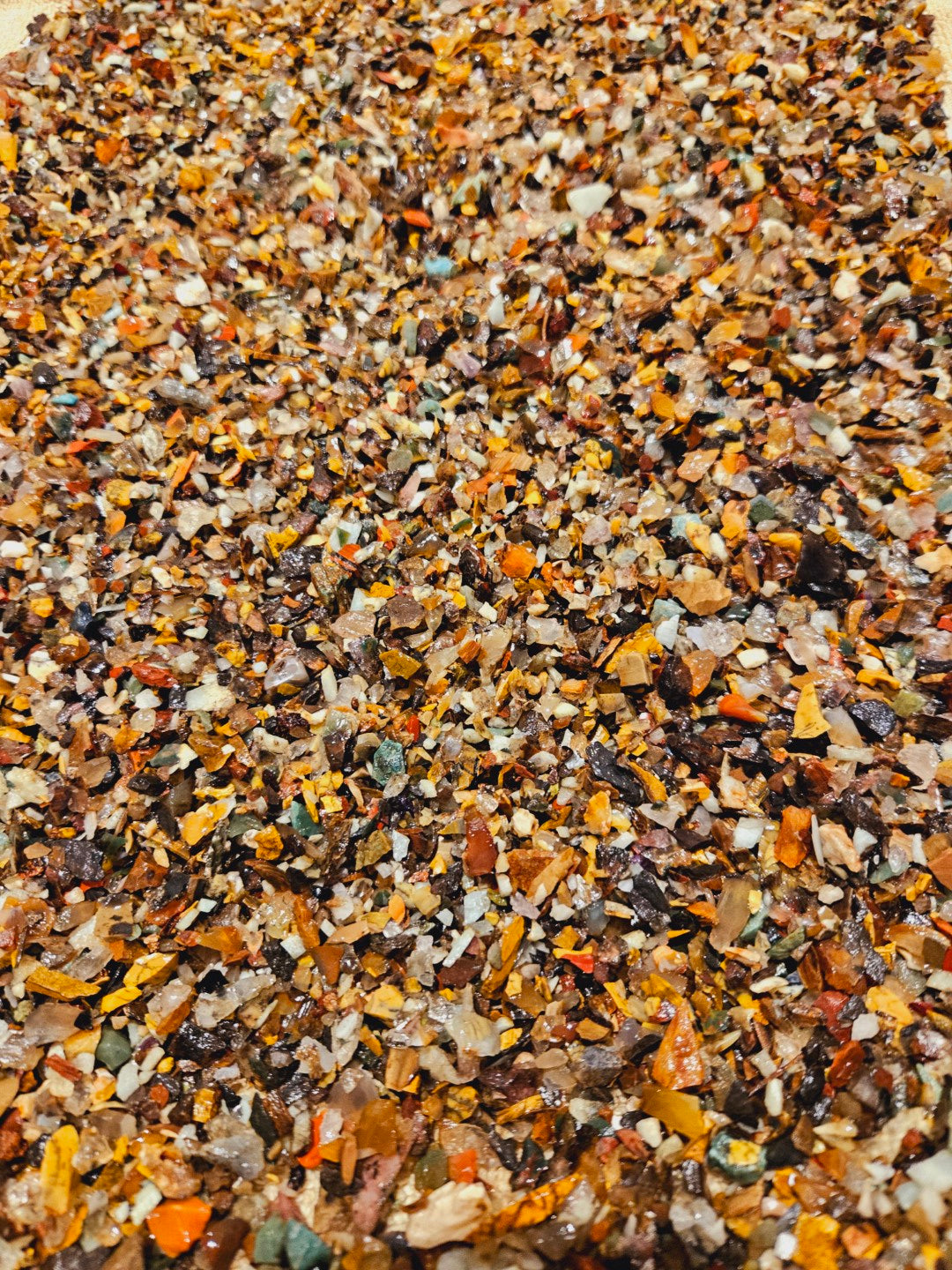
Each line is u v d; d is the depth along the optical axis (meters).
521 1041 0.14
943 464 0.18
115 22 0.27
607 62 0.24
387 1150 0.13
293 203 0.23
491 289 0.21
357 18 0.26
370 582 0.18
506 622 0.17
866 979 0.14
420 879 0.15
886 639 0.17
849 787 0.15
